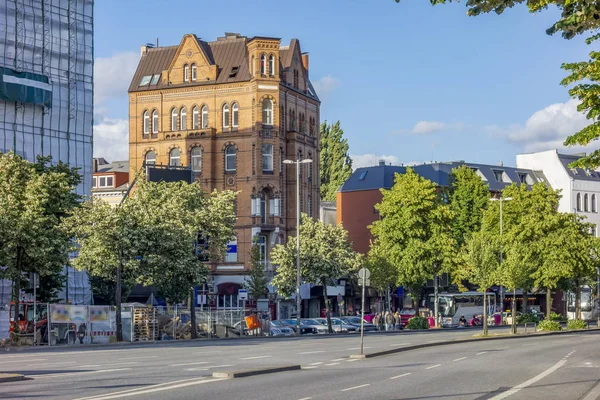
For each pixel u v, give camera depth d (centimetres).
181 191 6000
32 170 4944
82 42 7656
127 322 5322
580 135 2031
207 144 8869
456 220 9262
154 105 9188
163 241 5331
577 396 1944
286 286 6844
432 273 8075
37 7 7262
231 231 5956
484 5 1373
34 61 7225
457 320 8944
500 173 11781
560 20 1363
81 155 7600
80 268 5216
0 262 4678
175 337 5700
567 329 7006
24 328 4853
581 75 2044
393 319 7756
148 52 9475
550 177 12331
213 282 8744
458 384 2209
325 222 12031
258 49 8738
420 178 8131
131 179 9162
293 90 9125
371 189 10800
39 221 4700
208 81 8931
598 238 7894
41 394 1878
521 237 7769
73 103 7538
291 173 9019
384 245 8069
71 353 3716
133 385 2092
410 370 2684
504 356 3472
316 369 2709
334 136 14212
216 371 2512
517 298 10938
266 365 2723
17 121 7069
